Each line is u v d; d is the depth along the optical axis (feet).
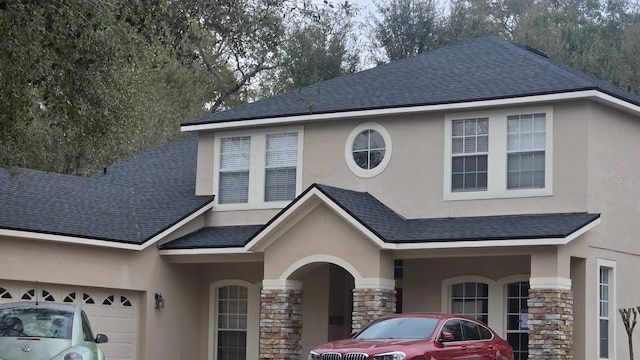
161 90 144.36
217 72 143.43
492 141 77.92
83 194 88.28
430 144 80.48
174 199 92.22
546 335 69.00
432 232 74.54
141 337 84.69
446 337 58.08
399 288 81.61
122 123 79.36
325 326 83.97
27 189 83.61
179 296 88.07
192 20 64.49
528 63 82.23
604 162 76.23
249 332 88.02
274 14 66.03
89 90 65.82
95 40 62.69
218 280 89.92
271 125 88.02
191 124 90.68
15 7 57.41
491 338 62.18
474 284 78.54
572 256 71.26
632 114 80.18
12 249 75.82
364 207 77.71
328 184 84.89
